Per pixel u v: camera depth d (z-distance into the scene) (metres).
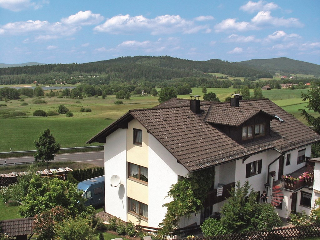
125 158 22.38
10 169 34.12
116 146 23.06
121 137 22.56
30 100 159.12
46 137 33.69
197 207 18.78
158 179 20.19
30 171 27.88
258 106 29.02
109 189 24.06
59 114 102.56
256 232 16.14
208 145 20.09
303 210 22.59
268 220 16.62
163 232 18.20
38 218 15.44
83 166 37.22
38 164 35.03
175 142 19.05
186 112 23.05
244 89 125.31
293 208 23.80
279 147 23.66
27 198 17.84
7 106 129.38
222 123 21.86
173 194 18.88
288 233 16.89
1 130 61.00
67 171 32.72
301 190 23.73
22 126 66.56
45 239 15.18
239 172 21.20
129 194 22.44
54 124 70.94
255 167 23.09
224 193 20.19
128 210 22.88
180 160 17.69
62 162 37.34
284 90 147.38
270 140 24.31
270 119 25.00
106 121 78.44
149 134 20.45
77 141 53.03
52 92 187.00
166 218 18.48
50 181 18.53
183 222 19.20
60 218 15.84
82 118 86.25
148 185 20.86
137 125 21.30
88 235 14.95
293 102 99.06
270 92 138.88
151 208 20.81
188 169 17.27
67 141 52.88
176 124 21.00
